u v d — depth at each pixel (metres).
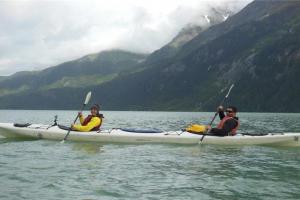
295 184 10.48
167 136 18.23
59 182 10.20
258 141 18.50
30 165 12.48
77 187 9.75
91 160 13.60
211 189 9.84
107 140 18.27
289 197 9.20
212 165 13.10
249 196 9.26
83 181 10.37
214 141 18.12
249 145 18.41
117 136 18.20
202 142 18.08
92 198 8.87
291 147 18.39
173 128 32.88
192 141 18.19
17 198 8.76
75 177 10.80
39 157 14.08
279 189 9.94
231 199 9.01
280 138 18.53
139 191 9.53
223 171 12.12
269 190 9.82
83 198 8.86
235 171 12.16
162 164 13.09
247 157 15.04
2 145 17.16
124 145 17.72
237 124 18.73
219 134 18.38
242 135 18.64
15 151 15.48
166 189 9.77
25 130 18.75
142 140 18.27
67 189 9.55
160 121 51.38
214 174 11.62
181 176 11.26
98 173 11.41
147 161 13.63
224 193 9.49
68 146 17.03
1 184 9.92
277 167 12.98
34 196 8.93
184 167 12.65
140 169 12.17
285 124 42.69
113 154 15.07
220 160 14.16
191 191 9.62
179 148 17.02
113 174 11.31
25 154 14.74
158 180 10.69
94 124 18.80
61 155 14.60
